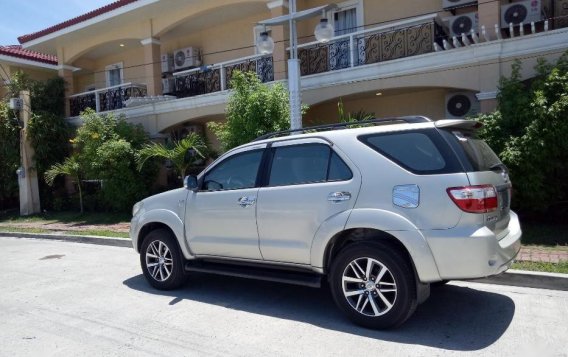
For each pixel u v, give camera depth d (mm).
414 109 12133
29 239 11820
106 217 14133
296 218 4770
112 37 16062
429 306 5012
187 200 5758
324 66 12625
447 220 4000
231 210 5277
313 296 5605
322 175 4750
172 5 14008
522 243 7309
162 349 4180
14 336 4625
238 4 13477
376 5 12617
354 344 4113
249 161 5363
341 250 4504
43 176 16922
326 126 5195
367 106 12773
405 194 4191
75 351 4195
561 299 5090
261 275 5121
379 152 4453
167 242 5949
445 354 3848
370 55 12180
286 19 7945
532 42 8977
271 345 4176
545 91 7809
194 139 12586
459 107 11289
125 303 5590
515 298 5176
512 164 7730
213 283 6328
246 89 10008
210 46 16125
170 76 16734
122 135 14180
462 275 3969
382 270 4277
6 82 18891
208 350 4121
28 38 17281
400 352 3914
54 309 5461
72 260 8531
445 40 10359
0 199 18156
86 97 17641
